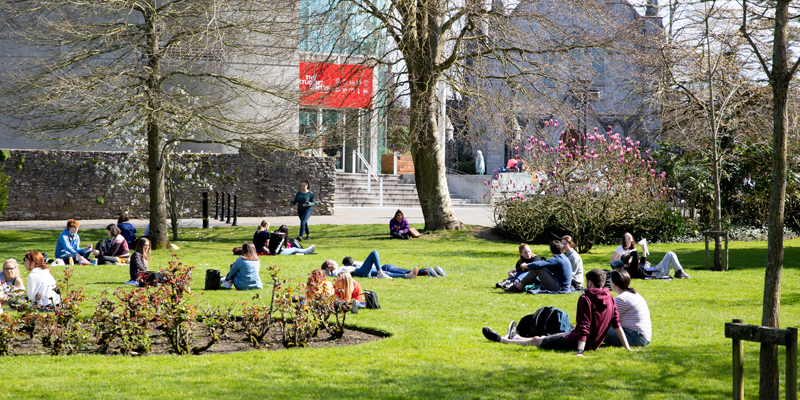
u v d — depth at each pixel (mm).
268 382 5293
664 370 5652
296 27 18188
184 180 24469
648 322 6711
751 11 6434
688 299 9547
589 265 13523
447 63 18625
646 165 18234
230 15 17828
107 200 24156
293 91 18312
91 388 5055
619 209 16703
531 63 18859
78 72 18359
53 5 16641
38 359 6043
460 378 5441
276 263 13445
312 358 6117
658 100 19500
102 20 20047
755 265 13766
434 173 20000
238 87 18938
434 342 6730
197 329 7453
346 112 19891
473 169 38875
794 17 6543
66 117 19031
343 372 5617
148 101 15422
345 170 33812
